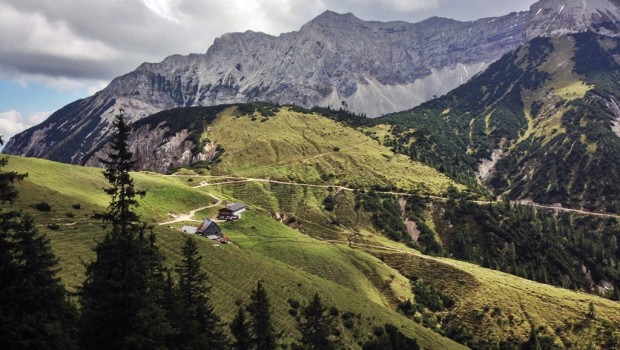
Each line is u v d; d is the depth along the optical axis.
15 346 37.16
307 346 82.88
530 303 154.62
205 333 60.53
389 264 194.12
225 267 108.56
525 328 142.75
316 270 162.38
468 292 166.38
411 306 151.88
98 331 43.56
